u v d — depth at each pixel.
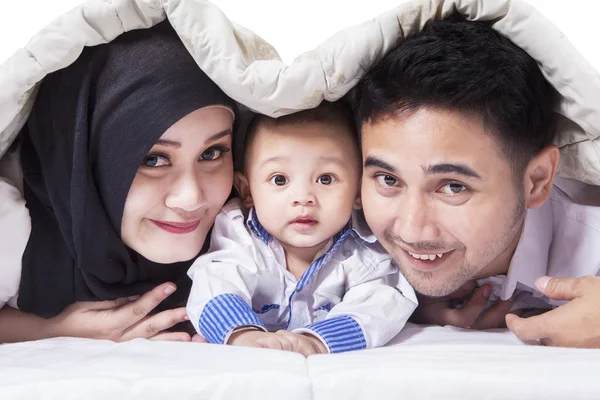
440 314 1.50
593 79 1.26
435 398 1.05
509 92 1.24
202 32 1.30
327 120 1.37
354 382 1.06
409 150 1.23
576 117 1.30
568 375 1.07
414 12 1.29
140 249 1.41
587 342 1.27
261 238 1.45
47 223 1.44
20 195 1.42
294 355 1.15
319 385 1.05
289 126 1.36
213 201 1.40
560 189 1.52
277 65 1.31
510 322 1.33
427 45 1.25
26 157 1.43
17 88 1.31
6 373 1.11
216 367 1.09
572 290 1.31
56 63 1.31
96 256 1.40
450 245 1.28
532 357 1.14
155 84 1.32
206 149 1.37
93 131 1.35
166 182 1.36
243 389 1.05
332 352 1.29
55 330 1.47
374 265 1.44
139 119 1.32
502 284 1.47
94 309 1.47
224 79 1.30
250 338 1.27
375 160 1.27
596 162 1.35
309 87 1.30
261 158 1.38
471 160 1.22
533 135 1.29
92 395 1.04
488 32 1.28
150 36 1.34
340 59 1.30
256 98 1.31
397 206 1.28
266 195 1.38
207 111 1.34
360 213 1.47
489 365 1.09
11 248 1.41
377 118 1.26
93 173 1.37
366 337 1.33
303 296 1.46
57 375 1.08
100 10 1.29
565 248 1.49
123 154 1.33
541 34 1.25
